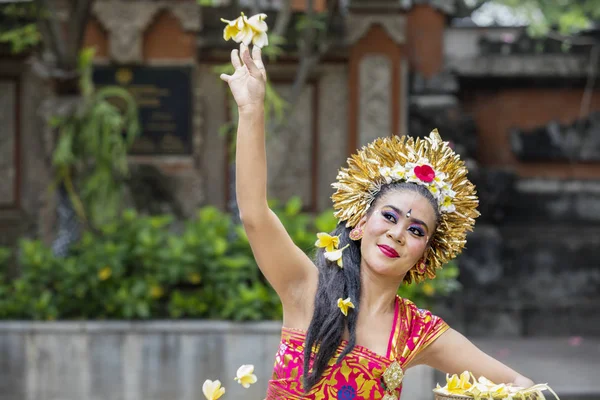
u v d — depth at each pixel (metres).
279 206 12.23
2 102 11.67
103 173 9.35
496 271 13.39
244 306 8.54
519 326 13.02
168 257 8.76
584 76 14.23
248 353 8.38
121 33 11.67
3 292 9.15
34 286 8.95
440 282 9.13
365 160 3.43
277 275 3.31
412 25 13.57
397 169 3.37
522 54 14.26
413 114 13.16
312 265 3.40
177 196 11.62
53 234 11.03
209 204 12.13
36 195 11.59
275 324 8.42
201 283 8.89
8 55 11.63
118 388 8.37
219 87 12.22
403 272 3.32
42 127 11.40
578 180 14.63
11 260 11.45
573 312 13.11
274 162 12.23
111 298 8.63
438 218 3.40
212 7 12.27
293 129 12.29
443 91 13.46
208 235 9.14
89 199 9.46
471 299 13.15
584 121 14.45
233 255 9.07
